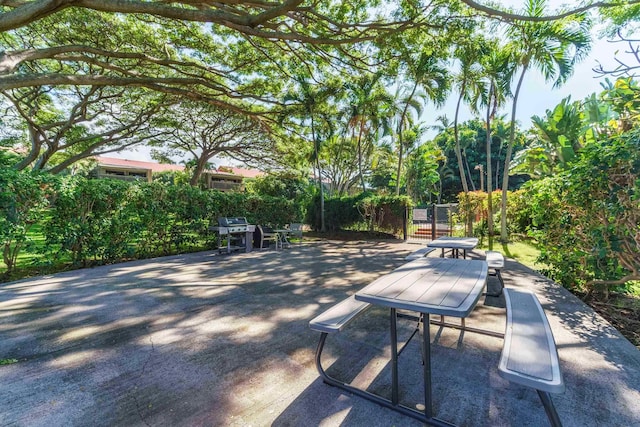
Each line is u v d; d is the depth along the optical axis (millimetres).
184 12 4250
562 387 1100
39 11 4000
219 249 7551
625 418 1603
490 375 2039
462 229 10672
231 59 8617
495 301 3645
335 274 5191
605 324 2857
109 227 5938
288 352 2385
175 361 2236
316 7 5805
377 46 6441
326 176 21703
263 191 19734
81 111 11055
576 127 9133
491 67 9219
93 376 2031
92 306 3490
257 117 11508
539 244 4664
